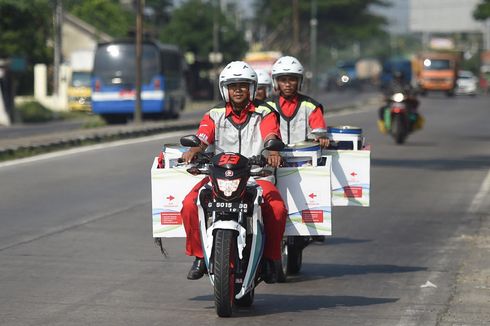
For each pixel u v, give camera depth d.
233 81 13.12
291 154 13.74
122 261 16.47
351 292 14.32
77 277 15.15
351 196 15.22
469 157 36.88
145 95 62.66
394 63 153.38
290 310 13.10
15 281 14.84
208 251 12.19
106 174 29.50
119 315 12.70
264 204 12.55
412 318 12.66
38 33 86.44
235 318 12.59
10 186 26.42
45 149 37.22
